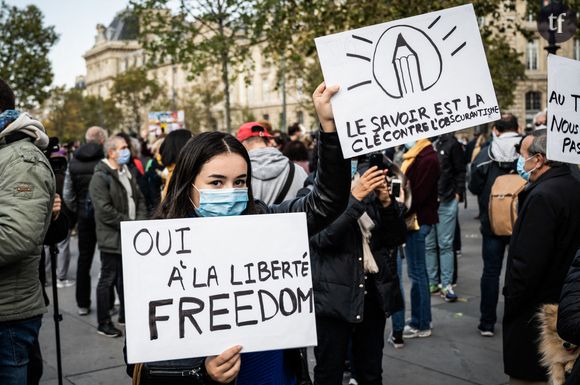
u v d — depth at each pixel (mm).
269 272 1986
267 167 4285
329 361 3475
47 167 2750
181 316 1893
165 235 1926
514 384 3461
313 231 2389
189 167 2105
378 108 2369
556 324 2465
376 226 3703
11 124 2725
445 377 4719
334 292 3416
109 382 4816
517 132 5648
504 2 13008
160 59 16562
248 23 15438
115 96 54719
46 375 4980
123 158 6070
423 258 5668
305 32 13617
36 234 2592
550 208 3246
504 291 3463
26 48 26484
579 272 2352
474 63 2486
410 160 5578
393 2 11844
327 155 2326
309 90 34594
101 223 5977
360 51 2373
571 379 2279
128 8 16906
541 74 50531
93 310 7043
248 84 17094
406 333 5742
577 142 3180
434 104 2436
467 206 16781
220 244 1963
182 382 1872
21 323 2732
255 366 2102
